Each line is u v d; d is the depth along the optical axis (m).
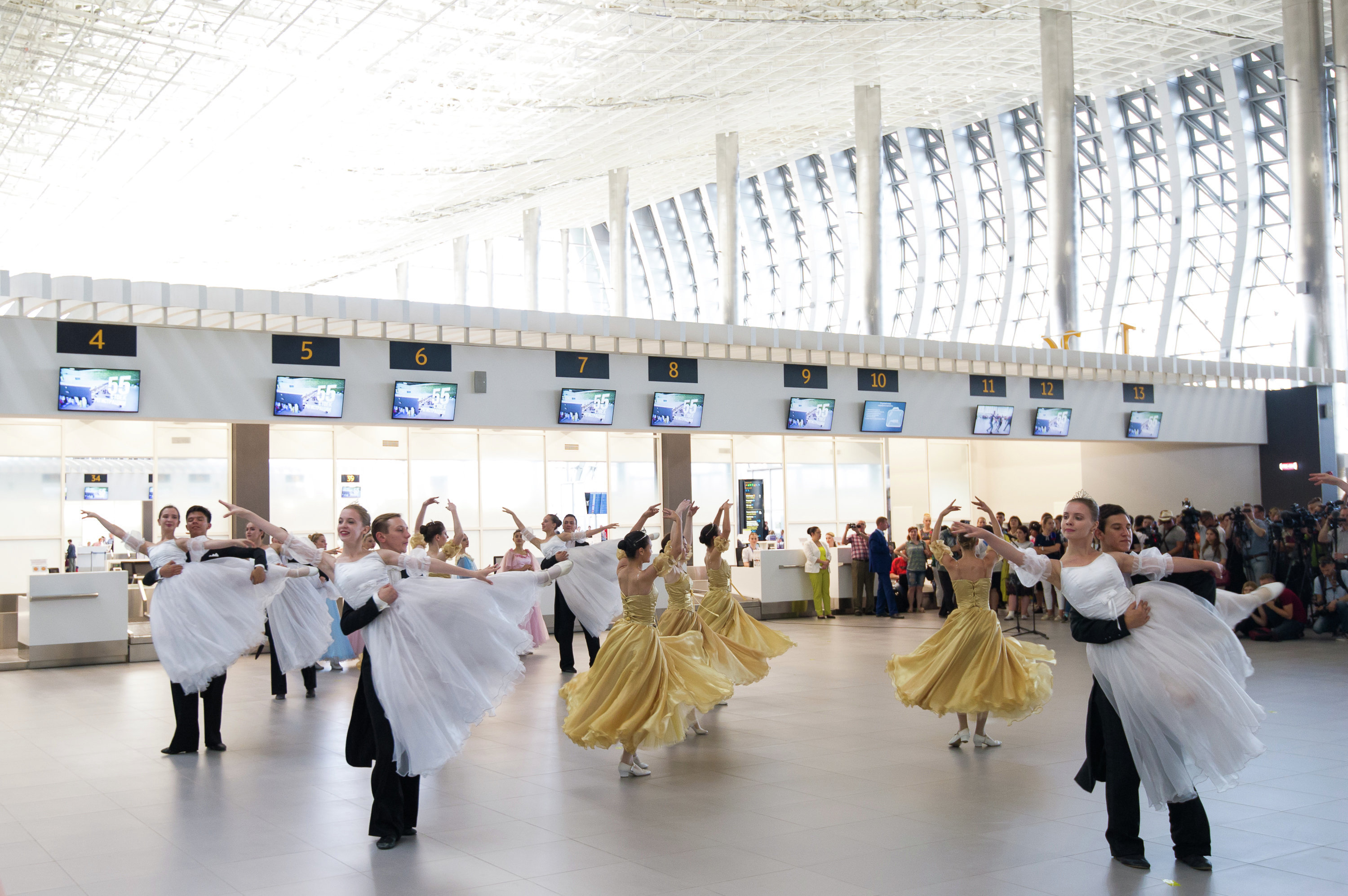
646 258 48.09
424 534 11.28
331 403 14.11
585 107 26.72
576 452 21.67
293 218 33.19
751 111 30.12
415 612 5.67
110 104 22.75
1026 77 29.20
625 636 7.10
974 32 24.33
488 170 31.80
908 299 40.66
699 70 25.05
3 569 17.95
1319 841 5.19
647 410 16.41
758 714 9.32
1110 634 4.85
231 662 7.95
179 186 28.55
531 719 9.25
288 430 19.48
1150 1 23.00
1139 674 4.79
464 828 5.74
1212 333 31.58
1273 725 8.22
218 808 6.29
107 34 19.19
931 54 25.86
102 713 9.96
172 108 23.16
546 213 44.28
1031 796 6.23
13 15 18.27
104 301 12.30
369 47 20.97
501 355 15.30
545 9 20.00
